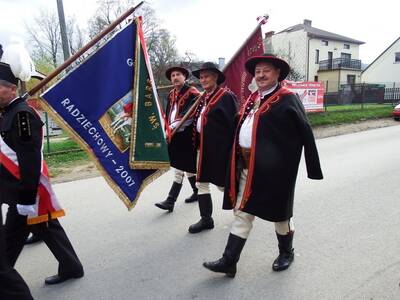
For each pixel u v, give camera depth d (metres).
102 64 3.06
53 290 3.19
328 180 6.46
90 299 3.05
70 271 3.30
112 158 3.16
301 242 3.99
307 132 3.03
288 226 3.38
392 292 3.03
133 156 3.19
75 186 6.54
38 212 3.00
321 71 43.25
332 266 3.48
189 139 4.61
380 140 11.31
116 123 3.16
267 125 3.08
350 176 6.72
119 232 4.39
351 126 15.51
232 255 3.23
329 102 23.81
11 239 2.96
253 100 3.32
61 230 3.31
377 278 3.24
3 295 2.34
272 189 3.10
